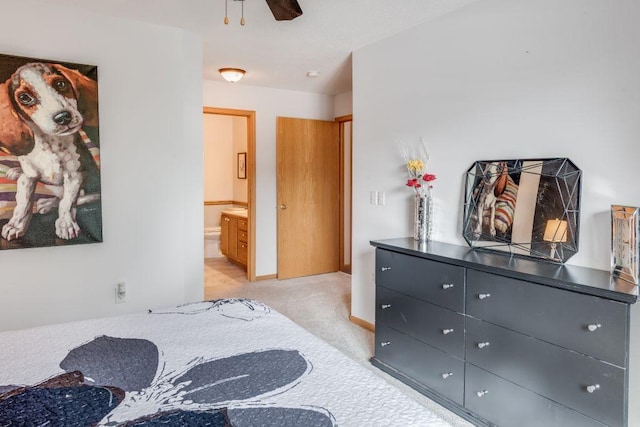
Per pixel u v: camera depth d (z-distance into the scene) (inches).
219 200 278.5
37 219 102.3
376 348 108.7
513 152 90.4
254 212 196.4
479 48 96.8
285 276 203.5
